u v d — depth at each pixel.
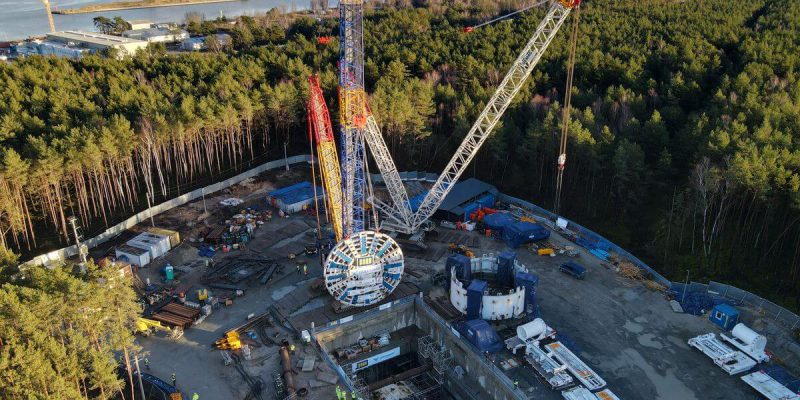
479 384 80.62
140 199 128.50
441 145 144.62
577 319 87.62
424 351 87.12
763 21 189.75
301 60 183.25
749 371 76.75
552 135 123.44
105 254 105.00
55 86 155.25
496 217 115.06
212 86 154.00
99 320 67.31
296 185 130.75
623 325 86.25
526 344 79.94
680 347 81.50
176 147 135.88
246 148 154.12
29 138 114.06
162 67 184.12
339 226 101.06
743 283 95.06
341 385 74.50
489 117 130.62
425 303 91.06
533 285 87.19
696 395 72.69
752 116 117.44
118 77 168.38
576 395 71.56
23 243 110.81
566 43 180.75
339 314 88.44
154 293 91.88
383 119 138.75
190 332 84.44
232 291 93.88
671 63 158.12
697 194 103.31
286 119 149.00
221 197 129.12
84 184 117.44
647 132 118.00
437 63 180.38
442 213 118.75
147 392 72.44
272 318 88.06
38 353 59.66
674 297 92.50
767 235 96.44
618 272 99.69
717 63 151.38
